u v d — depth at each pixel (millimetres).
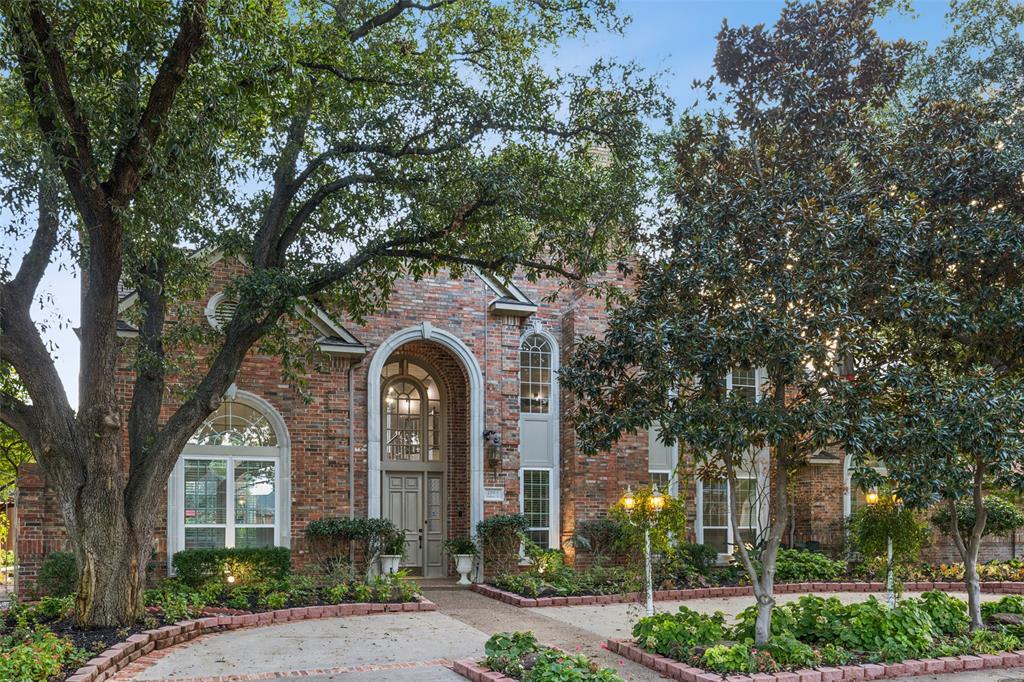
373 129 14539
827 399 11078
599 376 12047
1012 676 11125
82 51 10781
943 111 13578
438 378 21906
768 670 10602
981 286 12805
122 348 14508
